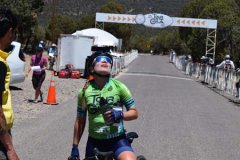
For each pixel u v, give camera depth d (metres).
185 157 8.48
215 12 48.34
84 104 4.82
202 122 12.89
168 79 31.66
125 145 4.63
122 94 4.79
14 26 3.79
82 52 28.38
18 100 15.12
